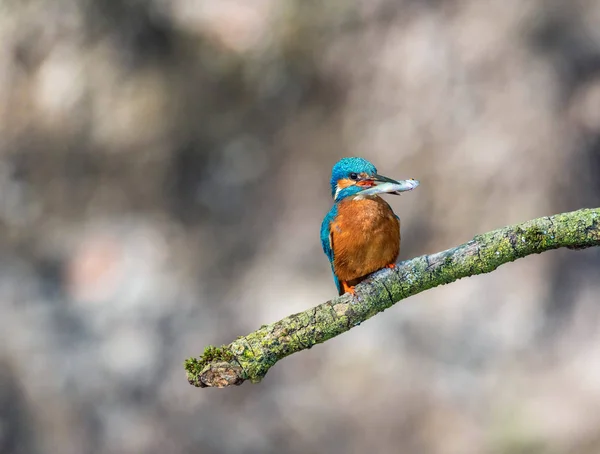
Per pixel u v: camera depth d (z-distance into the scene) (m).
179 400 13.68
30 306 14.73
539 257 13.73
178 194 15.95
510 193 13.93
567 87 14.17
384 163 14.72
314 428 13.16
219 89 16.33
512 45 14.60
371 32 15.58
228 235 15.41
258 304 14.48
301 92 15.86
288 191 15.41
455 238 13.98
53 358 14.06
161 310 14.67
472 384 13.06
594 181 13.80
